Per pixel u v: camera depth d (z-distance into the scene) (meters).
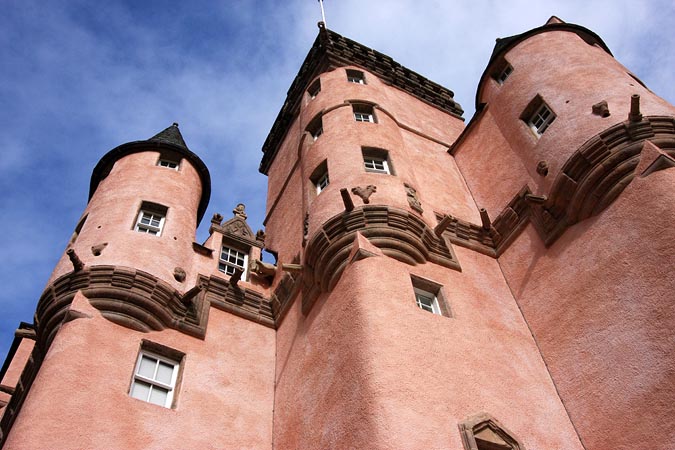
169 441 14.05
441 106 31.50
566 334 15.51
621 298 14.34
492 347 15.07
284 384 16.70
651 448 12.22
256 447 15.28
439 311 15.81
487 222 19.75
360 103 23.88
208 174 23.34
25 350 22.83
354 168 19.19
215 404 15.69
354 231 16.48
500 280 18.36
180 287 17.98
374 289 14.57
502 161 21.66
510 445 12.37
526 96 20.98
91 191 22.53
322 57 30.55
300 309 17.97
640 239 14.44
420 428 11.57
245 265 21.83
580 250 16.23
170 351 16.39
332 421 13.02
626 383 13.32
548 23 24.42
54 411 13.03
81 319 15.39
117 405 14.03
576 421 14.12
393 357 12.86
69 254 16.14
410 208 17.64
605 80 18.73
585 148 16.45
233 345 17.86
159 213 20.27
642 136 15.81
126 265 17.00
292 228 23.09
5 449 12.51
